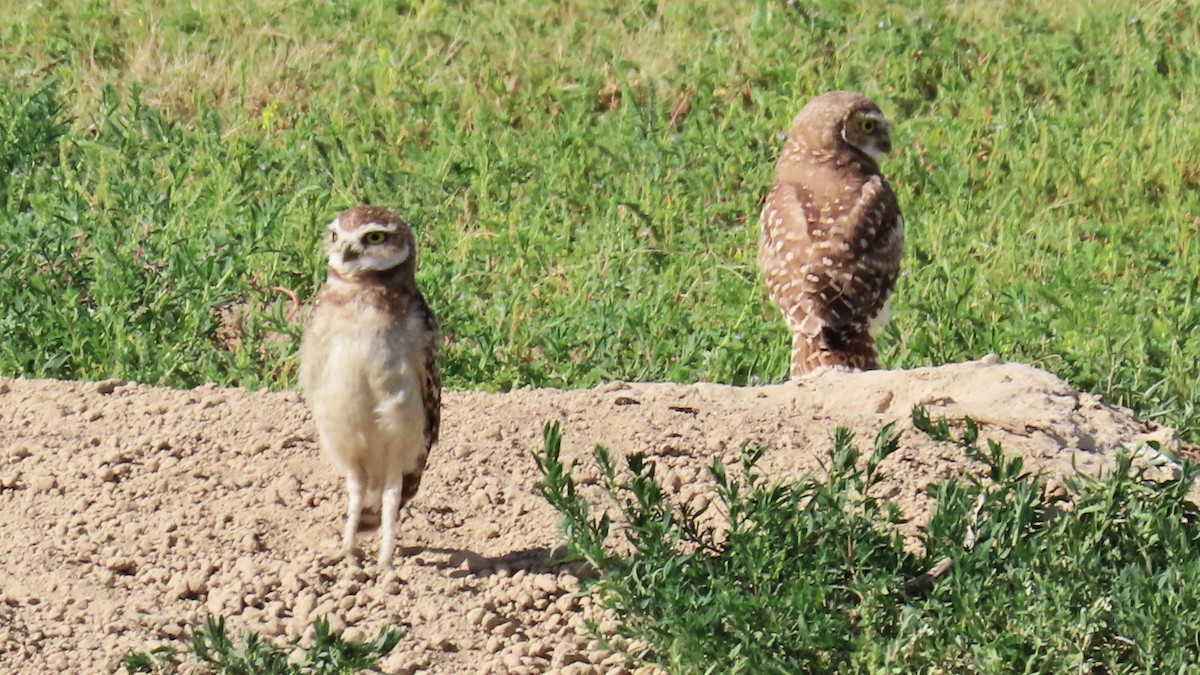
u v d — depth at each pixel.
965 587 7.64
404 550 8.79
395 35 20.23
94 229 13.70
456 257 15.27
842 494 8.33
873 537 8.02
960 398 11.18
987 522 8.09
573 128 17.98
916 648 7.53
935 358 13.98
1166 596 7.70
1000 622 7.59
